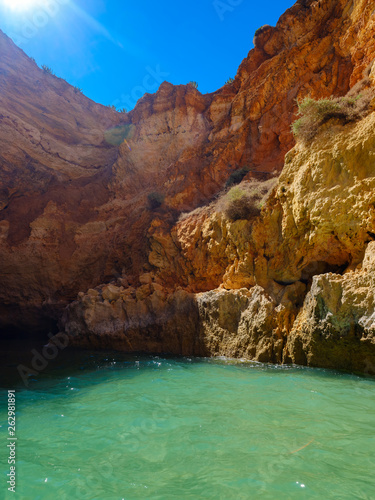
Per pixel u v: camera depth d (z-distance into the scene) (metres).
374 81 8.98
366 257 6.86
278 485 2.64
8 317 16.34
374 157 7.37
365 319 6.40
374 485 2.60
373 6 10.49
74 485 2.76
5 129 19.00
